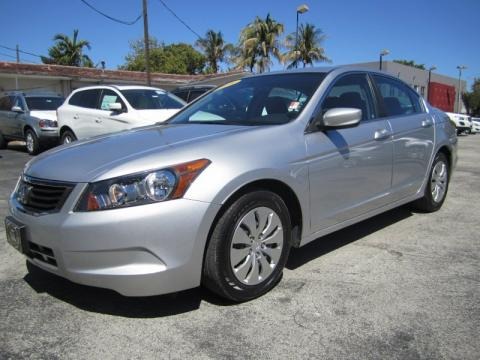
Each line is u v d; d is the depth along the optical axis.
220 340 2.71
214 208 2.83
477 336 2.73
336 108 3.51
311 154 3.44
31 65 25.62
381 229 4.82
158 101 9.84
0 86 24.89
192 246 2.79
